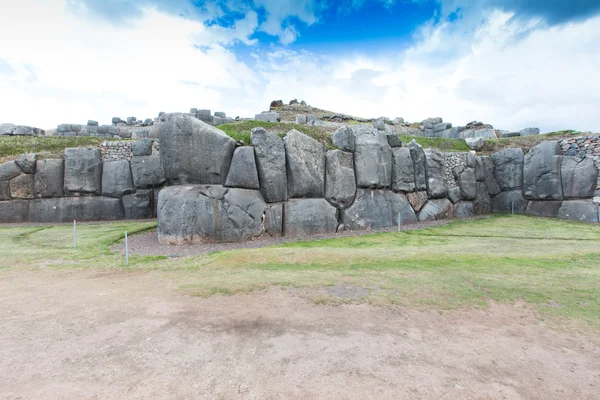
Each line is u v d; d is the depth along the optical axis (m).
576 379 3.80
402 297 6.39
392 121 39.56
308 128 22.12
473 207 21.78
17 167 18.36
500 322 5.37
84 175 19.08
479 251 10.59
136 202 19.80
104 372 3.82
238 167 13.86
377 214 17.38
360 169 17.39
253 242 13.34
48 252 10.66
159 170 20.00
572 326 5.21
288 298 6.36
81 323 5.23
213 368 3.93
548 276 7.68
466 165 21.64
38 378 3.68
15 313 5.62
